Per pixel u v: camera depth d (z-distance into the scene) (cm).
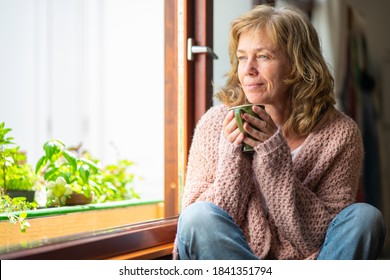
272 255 176
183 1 208
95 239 159
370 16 460
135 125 410
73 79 419
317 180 181
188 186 181
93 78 420
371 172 429
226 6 231
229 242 155
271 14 184
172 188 211
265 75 180
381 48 457
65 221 190
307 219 173
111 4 418
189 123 211
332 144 183
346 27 430
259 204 175
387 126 444
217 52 227
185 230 159
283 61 182
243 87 184
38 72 405
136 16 412
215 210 161
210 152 182
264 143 167
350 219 166
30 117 402
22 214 165
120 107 415
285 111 193
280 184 168
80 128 419
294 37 183
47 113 408
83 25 421
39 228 178
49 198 204
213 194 171
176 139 211
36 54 404
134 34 412
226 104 196
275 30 178
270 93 181
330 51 413
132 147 409
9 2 383
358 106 429
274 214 172
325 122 188
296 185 173
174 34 211
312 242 174
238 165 169
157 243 190
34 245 147
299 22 186
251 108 165
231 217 165
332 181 182
